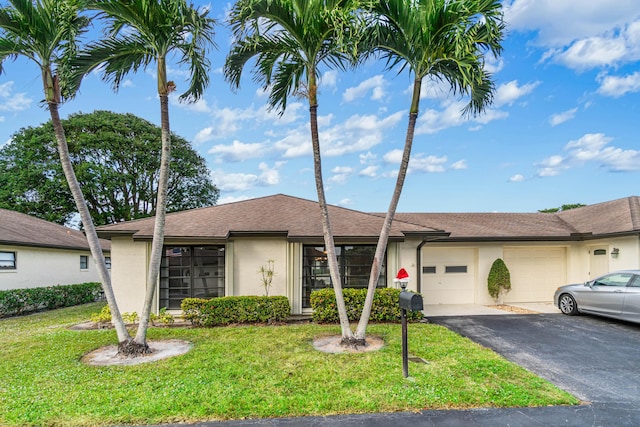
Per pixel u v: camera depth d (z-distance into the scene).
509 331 8.27
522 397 4.48
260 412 4.09
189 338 7.45
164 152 6.61
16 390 4.71
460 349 6.48
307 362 5.77
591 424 3.88
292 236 9.47
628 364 5.98
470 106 7.87
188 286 9.74
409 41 6.54
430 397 4.45
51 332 8.38
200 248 9.88
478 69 6.45
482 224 13.83
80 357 6.28
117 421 3.89
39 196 22.62
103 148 23.89
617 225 11.53
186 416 3.99
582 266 12.86
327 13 5.97
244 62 7.57
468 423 3.88
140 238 9.16
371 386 4.80
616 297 8.77
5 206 22.09
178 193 27.83
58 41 6.01
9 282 12.79
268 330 8.07
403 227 10.45
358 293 9.08
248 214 10.97
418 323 8.92
